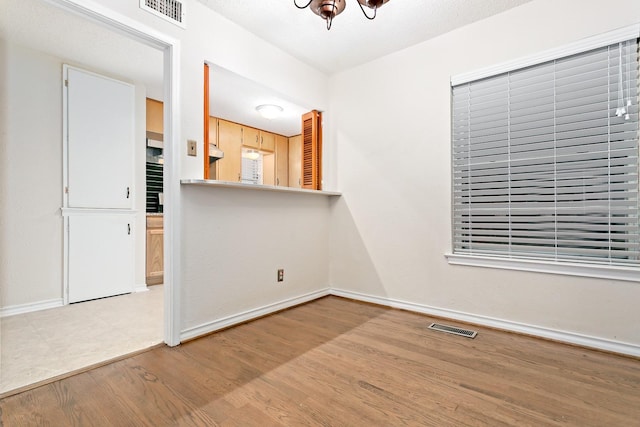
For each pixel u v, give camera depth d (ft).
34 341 6.72
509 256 7.45
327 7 5.38
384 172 9.36
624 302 6.07
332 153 10.56
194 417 4.25
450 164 8.16
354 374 5.37
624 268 6.01
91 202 9.87
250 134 16.55
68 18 7.36
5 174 8.36
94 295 9.93
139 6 5.95
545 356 6.04
